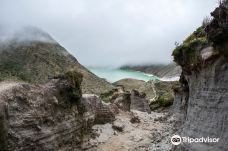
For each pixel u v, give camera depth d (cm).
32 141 2803
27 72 7350
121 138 4484
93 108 4731
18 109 2744
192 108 2628
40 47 10006
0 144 2416
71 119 3647
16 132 2641
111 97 7375
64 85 3666
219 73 2191
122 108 6650
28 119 2798
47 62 8962
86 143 3975
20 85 2970
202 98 2411
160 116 6569
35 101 3006
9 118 2611
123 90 7856
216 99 2180
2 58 7856
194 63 2575
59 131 3300
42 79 7169
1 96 2634
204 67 2395
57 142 3219
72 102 3806
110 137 4525
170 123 5066
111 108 5750
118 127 4959
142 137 4541
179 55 2927
